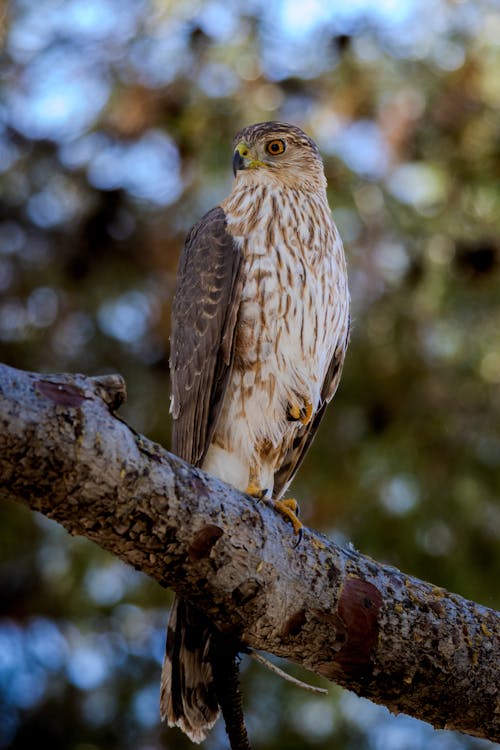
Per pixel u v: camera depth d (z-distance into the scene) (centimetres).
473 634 644
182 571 588
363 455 1257
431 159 1318
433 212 1302
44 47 1338
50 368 1293
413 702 648
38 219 1323
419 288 1284
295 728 1184
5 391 517
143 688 1237
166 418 1270
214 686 650
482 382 1278
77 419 531
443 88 1314
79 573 1253
